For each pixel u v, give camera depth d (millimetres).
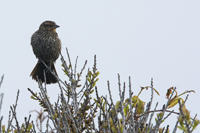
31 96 7668
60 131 6879
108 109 6801
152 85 6887
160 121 6336
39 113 6645
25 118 6664
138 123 6504
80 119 7207
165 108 6543
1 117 6219
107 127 6289
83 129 7055
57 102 7453
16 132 6734
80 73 8422
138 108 7090
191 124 5609
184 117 5293
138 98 7180
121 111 6441
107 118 6223
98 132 6512
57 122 7055
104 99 6621
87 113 7445
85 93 7672
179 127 5672
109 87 6434
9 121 6633
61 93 7527
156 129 6293
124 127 6246
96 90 6941
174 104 6941
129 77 6504
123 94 6848
